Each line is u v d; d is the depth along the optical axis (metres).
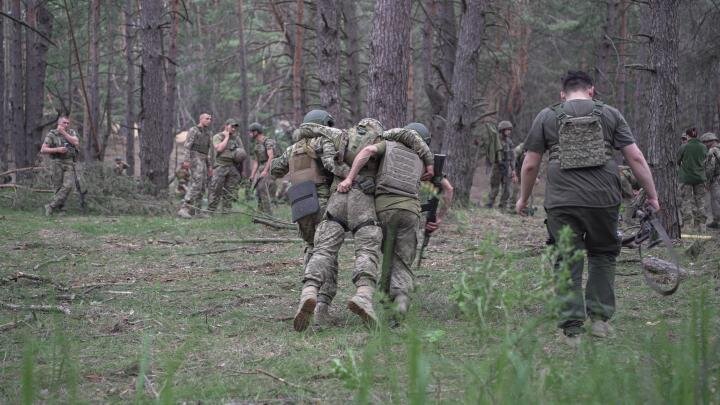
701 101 27.30
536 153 5.68
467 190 18.16
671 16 11.06
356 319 6.36
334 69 17.08
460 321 5.95
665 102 11.03
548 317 3.70
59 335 4.41
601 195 5.39
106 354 5.24
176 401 4.07
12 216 14.27
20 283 7.95
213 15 37.00
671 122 11.03
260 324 6.33
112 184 16.89
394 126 11.88
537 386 3.31
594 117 5.45
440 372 4.18
